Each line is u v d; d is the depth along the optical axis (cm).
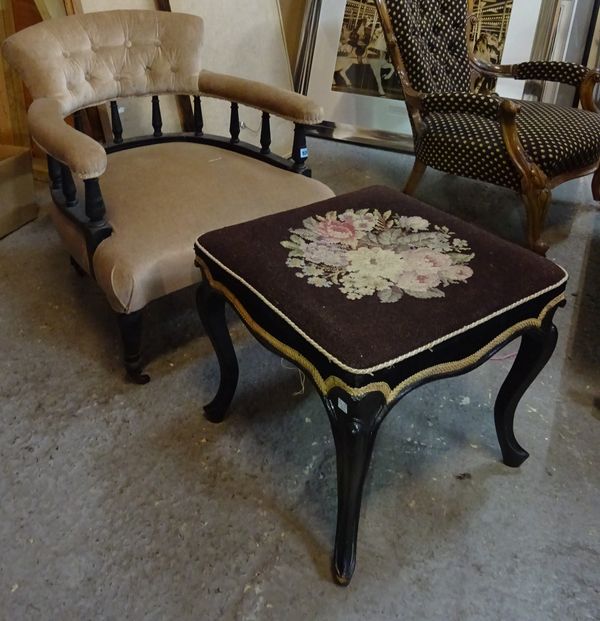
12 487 124
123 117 213
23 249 201
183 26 168
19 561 111
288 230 116
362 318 94
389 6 212
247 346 165
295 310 97
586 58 271
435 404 148
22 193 208
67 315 173
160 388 150
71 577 109
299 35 281
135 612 104
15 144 234
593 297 190
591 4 261
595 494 127
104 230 135
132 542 115
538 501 125
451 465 133
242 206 146
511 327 106
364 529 118
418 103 215
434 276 105
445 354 98
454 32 233
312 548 115
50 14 198
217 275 113
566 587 110
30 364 155
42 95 148
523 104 221
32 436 135
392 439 138
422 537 118
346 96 283
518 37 258
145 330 168
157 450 133
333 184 253
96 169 123
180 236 136
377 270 105
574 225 232
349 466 96
